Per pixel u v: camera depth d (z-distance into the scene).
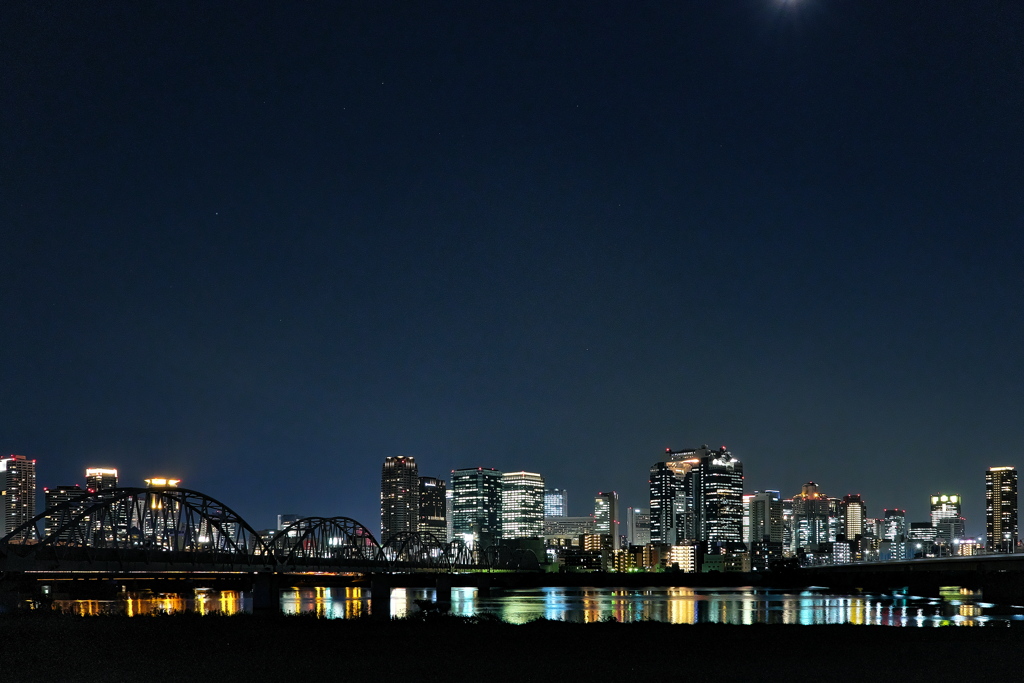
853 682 57.88
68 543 117.88
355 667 60.53
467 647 70.94
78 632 74.69
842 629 89.62
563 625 91.19
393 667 60.78
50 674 56.06
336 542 192.50
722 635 82.38
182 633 75.62
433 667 61.06
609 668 61.88
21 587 121.00
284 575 162.75
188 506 143.75
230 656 63.91
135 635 73.50
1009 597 190.88
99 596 186.75
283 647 68.88
